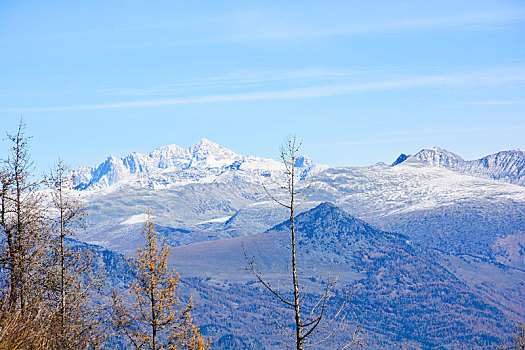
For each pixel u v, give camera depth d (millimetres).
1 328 16891
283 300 17422
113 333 28891
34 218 28906
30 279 27953
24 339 17266
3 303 20047
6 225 28203
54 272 29672
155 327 29344
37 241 29328
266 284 17500
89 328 28719
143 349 28484
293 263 17797
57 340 22422
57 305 29594
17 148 29109
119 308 29719
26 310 22125
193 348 29953
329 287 18250
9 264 27484
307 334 17234
